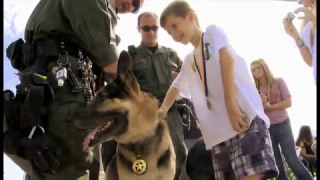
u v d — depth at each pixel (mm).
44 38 2646
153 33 4090
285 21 3465
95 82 2918
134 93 2752
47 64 2613
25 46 2676
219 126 3012
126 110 2693
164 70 4082
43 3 2783
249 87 2992
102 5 2652
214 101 3014
